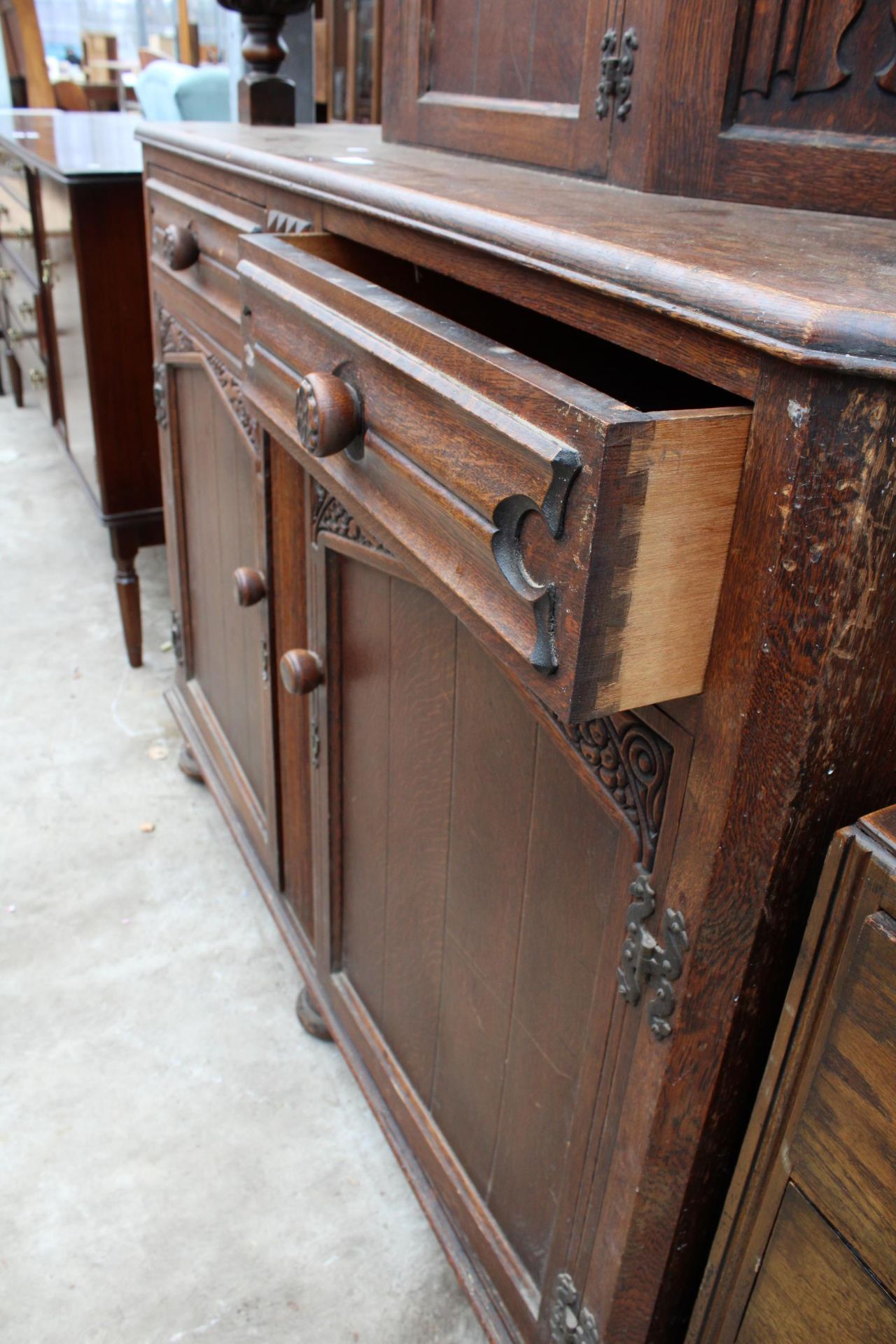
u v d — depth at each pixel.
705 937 0.53
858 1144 0.48
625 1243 0.66
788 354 0.38
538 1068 0.76
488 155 0.95
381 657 0.89
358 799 1.01
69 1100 1.21
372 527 0.64
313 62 1.86
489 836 0.77
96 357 1.82
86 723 1.93
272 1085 1.24
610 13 0.76
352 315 0.60
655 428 0.39
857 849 0.45
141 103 2.51
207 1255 1.05
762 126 0.69
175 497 1.52
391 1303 1.02
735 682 0.47
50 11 4.68
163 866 1.59
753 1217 0.57
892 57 0.62
